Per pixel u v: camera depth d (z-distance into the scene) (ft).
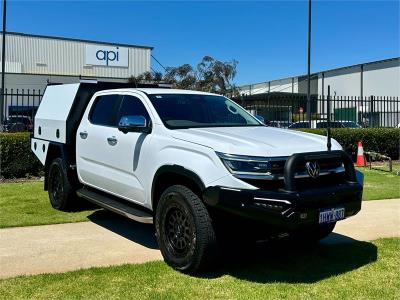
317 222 15.19
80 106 24.59
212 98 21.49
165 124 17.90
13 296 13.98
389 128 57.98
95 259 17.54
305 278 15.80
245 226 15.72
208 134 16.62
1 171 38.32
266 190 14.57
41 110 28.35
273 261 17.63
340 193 15.64
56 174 25.71
